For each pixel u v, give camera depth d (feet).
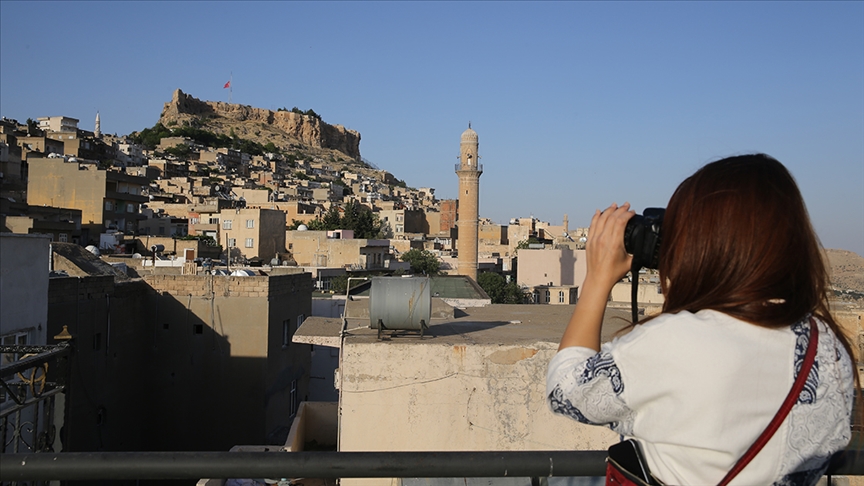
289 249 221.46
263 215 214.69
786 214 5.33
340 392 27.14
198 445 76.02
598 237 5.99
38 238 44.73
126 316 71.31
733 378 4.87
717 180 5.54
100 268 77.00
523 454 7.36
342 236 228.22
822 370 5.12
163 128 647.15
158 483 59.16
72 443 59.00
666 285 5.73
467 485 22.58
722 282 5.28
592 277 5.98
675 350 4.97
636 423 5.19
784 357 5.09
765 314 5.14
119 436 68.95
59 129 434.30
